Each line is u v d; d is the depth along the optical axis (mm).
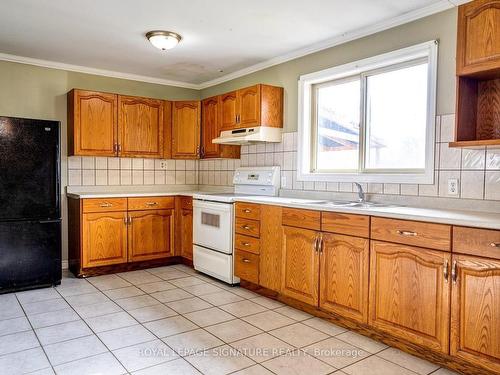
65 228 4375
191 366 2150
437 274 2129
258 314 2957
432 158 2729
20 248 3490
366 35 3186
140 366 2143
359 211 2525
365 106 3301
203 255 4020
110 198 4066
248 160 4430
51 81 4234
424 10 2764
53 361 2195
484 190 2459
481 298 1949
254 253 3420
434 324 2146
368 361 2234
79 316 2883
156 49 3752
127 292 3479
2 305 3121
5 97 3986
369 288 2482
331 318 2812
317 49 3586
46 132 3619
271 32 3287
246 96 3959
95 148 4211
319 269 2818
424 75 2941
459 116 2342
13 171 3461
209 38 3447
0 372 2070
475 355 1981
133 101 4461
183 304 3166
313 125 3787
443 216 2139
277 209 3178
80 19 3027
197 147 4715
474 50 2244
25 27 3193
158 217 4402
